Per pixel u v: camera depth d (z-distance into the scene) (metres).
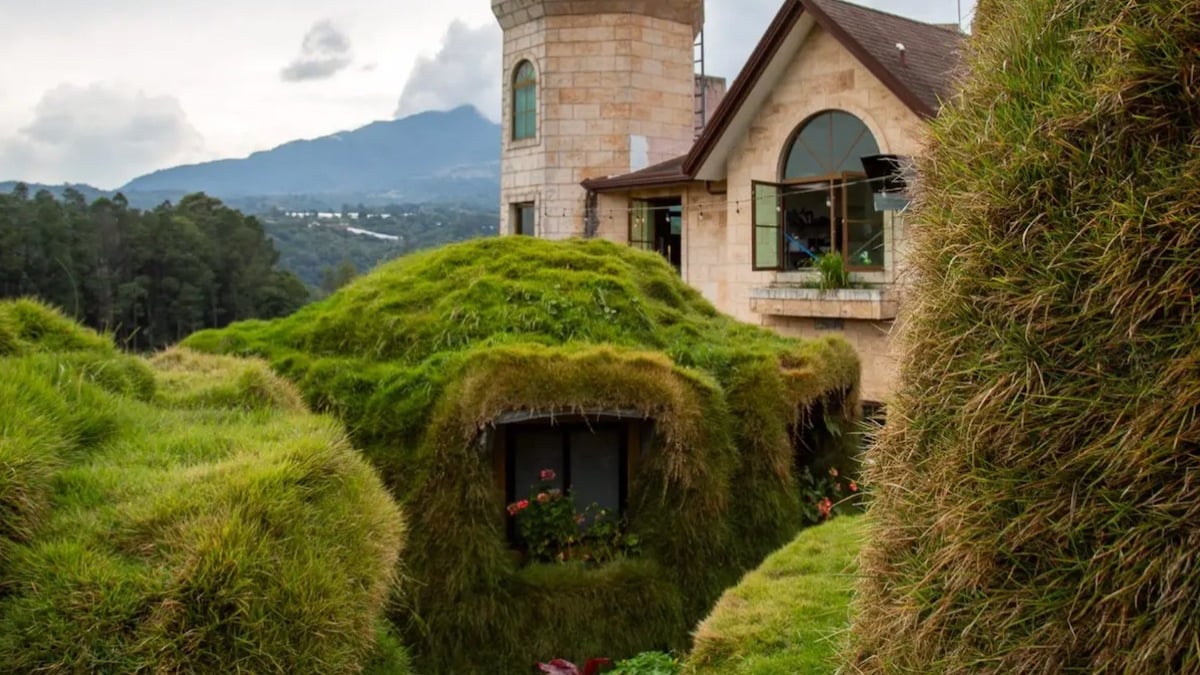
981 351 2.48
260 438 5.18
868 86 14.55
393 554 4.89
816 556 6.82
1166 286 2.03
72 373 5.26
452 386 8.02
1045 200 2.36
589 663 6.87
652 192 19.94
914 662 2.64
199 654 3.44
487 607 7.41
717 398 8.61
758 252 15.96
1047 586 2.23
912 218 3.08
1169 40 2.14
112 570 3.56
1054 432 2.24
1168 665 1.96
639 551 8.15
